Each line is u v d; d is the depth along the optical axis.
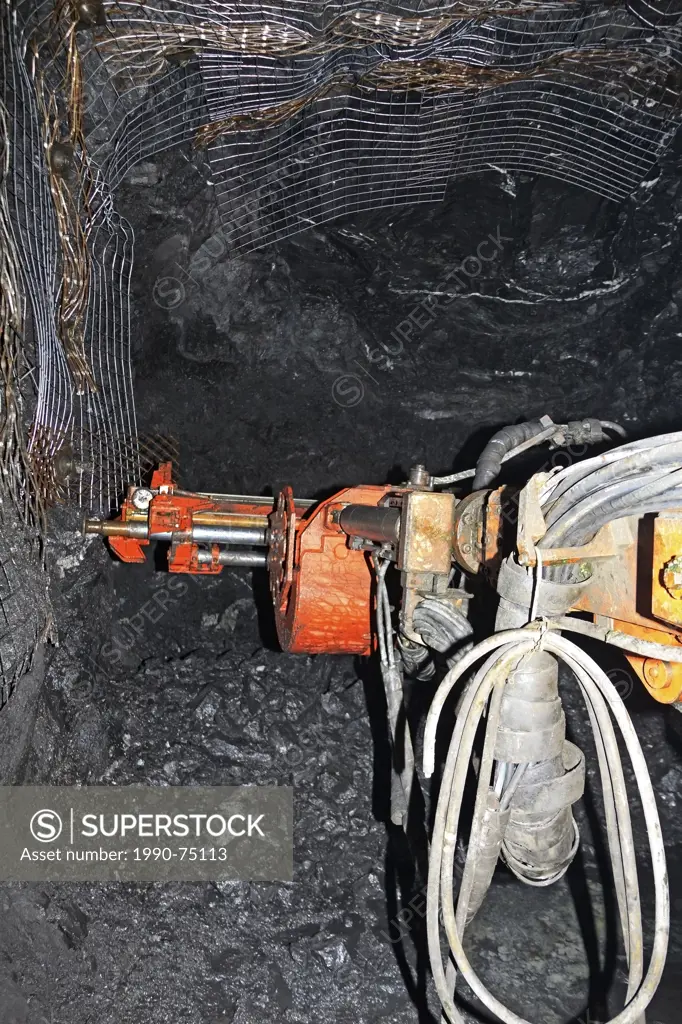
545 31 3.22
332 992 2.87
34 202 2.60
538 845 1.76
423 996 2.85
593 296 4.77
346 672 4.50
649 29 3.26
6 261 2.28
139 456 4.12
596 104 3.68
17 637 2.56
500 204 4.30
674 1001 2.72
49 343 2.89
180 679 4.13
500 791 1.74
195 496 3.49
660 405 4.95
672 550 1.51
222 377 4.81
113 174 3.03
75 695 3.44
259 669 4.38
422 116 3.66
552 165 4.06
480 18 3.08
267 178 3.85
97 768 3.44
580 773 1.77
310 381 5.10
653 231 4.34
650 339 4.77
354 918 3.18
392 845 3.52
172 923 3.03
